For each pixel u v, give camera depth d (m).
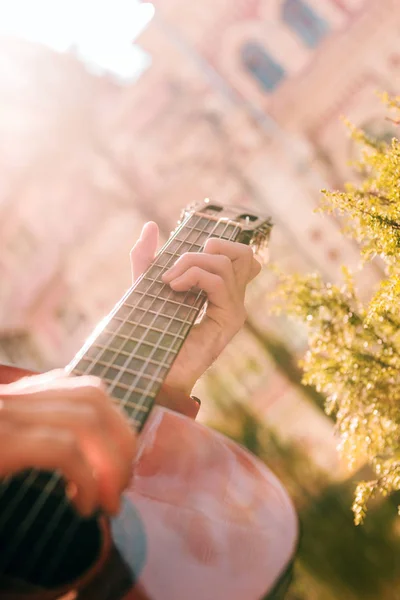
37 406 0.74
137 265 1.43
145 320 1.21
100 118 12.23
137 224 12.17
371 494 1.40
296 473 8.52
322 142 10.45
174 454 1.00
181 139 11.65
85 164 12.41
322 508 7.61
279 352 9.30
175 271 1.30
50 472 0.88
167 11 11.11
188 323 1.21
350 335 1.62
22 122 12.27
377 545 6.63
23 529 0.81
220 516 0.89
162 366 1.09
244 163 11.11
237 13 10.80
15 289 13.41
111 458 0.74
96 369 1.07
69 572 0.78
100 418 0.76
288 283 1.79
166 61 11.48
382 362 1.53
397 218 1.27
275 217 10.86
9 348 13.31
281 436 9.46
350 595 6.56
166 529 0.86
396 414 1.48
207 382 9.91
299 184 10.62
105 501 0.75
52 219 12.88
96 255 12.59
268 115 10.83
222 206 1.76
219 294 1.27
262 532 0.86
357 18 9.90
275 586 0.79
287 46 10.52
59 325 13.09
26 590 0.76
